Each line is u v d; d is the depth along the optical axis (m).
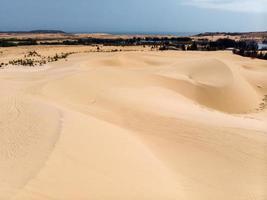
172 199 9.64
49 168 9.45
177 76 35.06
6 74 33.31
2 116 15.59
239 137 15.33
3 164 9.80
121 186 9.58
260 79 37.53
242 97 30.02
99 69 33.47
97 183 9.36
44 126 13.82
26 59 51.81
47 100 20.55
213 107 28.55
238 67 43.28
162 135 15.52
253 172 12.16
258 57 67.00
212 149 14.01
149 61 52.47
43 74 33.06
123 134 14.62
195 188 10.87
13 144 11.69
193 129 16.31
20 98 19.80
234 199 10.41
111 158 11.27
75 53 61.94
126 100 22.58
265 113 26.22
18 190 8.05
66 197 8.32
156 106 21.41
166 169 11.82
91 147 11.76
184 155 13.40
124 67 44.88
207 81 33.09
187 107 23.14
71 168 9.78
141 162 11.68
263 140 15.06
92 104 21.45
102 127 14.88
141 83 30.31
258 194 10.72
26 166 9.56
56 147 10.98
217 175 11.88
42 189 8.36
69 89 24.50
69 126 13.71
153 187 10.02
